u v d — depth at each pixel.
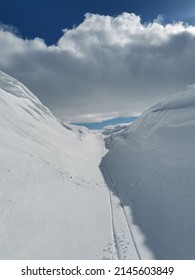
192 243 12.85
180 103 44.38
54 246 13.36
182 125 31.84
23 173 20.19
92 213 18.78
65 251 13.16
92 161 47.38
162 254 13.06
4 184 16.97
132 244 14.34
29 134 33.72
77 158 41.34
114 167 39.47
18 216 14.62
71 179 26.48
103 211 19.62
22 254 12.00
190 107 38.56
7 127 29.58
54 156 31.89
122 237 15.25
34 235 13.72
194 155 21.81
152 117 52.28
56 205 18.14
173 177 21.14
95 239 14.88
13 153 22.97
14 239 12.76
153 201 19.83
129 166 34.62
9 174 18.58
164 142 30.91
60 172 26.92
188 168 20.53
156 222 16.58
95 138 101.19
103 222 17.48
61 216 16.81
